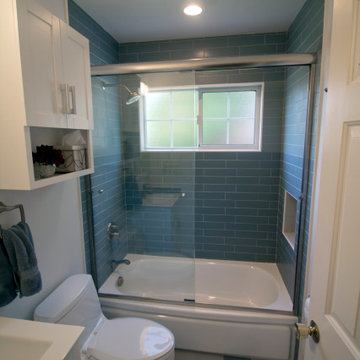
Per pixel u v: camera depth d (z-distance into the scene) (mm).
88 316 1502
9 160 969
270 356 1765
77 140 1370
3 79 918
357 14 627
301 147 1841
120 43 2488
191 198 2551
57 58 1102
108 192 2279
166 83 2328
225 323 1770
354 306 631
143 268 2520
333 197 732
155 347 1382
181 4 1786
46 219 1462
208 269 2621
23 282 1061
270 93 2348
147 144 2529
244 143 2590
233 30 2229
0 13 884
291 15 1970
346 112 669
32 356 906
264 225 2572
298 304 1775
